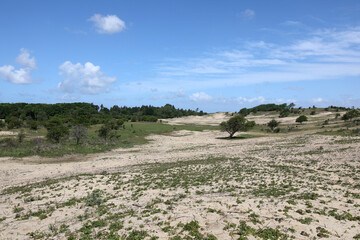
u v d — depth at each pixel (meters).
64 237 10.42
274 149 42.22
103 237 9.98
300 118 98.94
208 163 31.02
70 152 45.06
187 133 87.00
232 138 70.81
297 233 9.64
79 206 14.67
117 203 14.79
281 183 18.33
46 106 126.38
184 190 17.14
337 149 35.12
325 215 11.35
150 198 15.48
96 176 24.20
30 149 45.03
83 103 148.00
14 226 11.90
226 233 9.78
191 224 10.56
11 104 122.88
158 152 48.25
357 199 13.82
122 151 50.16
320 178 19.98
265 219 10.99
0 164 35.44
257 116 169.00
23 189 20.36
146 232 10.16
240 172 23.55
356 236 9.23
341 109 150.25
